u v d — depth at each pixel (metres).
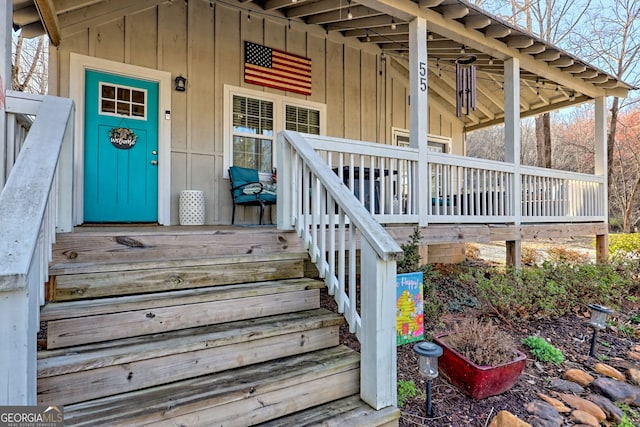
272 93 5.46
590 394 2.63
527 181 5.37
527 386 2.65
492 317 3.80
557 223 5.79
